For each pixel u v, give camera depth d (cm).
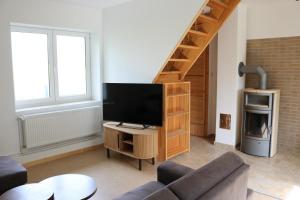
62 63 449
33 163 390
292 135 434
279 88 438
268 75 446
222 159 183
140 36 400
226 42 439
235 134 449
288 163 387
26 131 375
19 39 394
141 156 364
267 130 407
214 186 154
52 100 436
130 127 401
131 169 371
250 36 457
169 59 376
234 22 427
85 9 439
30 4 373
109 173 357
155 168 373
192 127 554
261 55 449
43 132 394
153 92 377
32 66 411
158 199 134
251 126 427
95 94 490
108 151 419
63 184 235
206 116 535
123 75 440
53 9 399
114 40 446
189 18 335
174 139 427
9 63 360
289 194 296
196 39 402
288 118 435
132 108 398
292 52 418
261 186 315
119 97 407
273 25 431
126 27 421
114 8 436
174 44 357
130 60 423
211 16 378
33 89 416
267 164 383
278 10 423
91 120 455
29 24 379
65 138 421
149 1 379
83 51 477
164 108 377
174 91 420
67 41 452
